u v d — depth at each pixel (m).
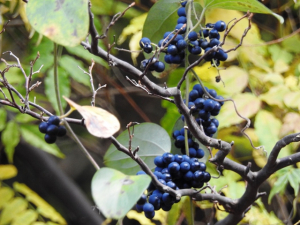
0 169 1.67
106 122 1.30
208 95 1.39
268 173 1.39
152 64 1.37
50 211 1.62
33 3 1.31
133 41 1.84
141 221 1.68
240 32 1.84
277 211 2.09
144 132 1.42
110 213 1.28
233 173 1.71
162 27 1.46
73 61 1.82
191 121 1.36
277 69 1.84
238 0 1.39
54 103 1.68
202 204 1.70
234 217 1.44
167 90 1.36
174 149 1.45
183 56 1.40
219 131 1.97
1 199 1.59
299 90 1.71
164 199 1.35
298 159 1.38
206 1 1.40
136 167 1.42
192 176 1.37
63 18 1.30
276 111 1.70
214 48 1.35
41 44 1.77
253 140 1.95
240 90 1.69
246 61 1.90
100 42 1.92
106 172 1.30
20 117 1.75
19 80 1.76
